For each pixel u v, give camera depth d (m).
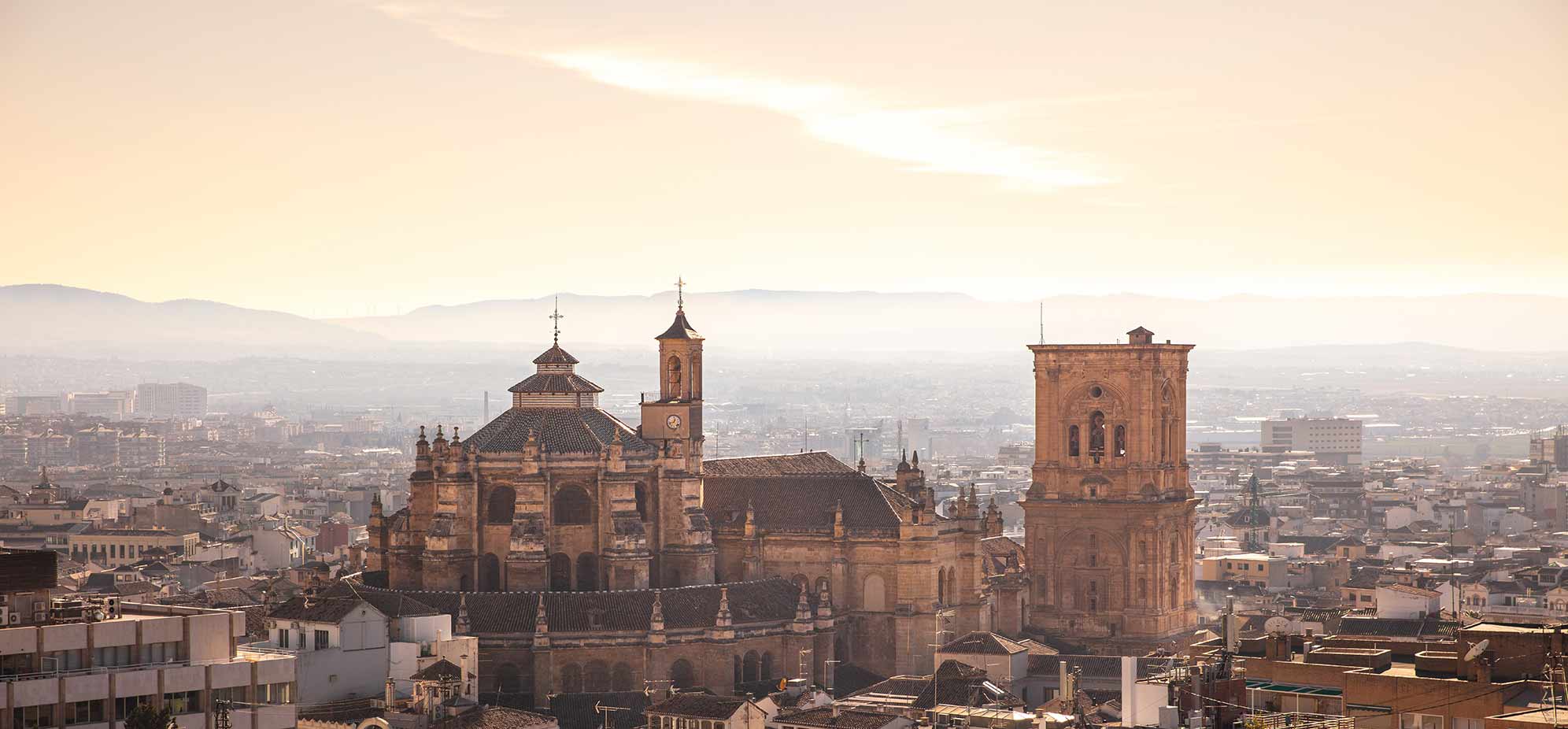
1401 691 176.12
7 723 191.25
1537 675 177.12
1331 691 184.75
